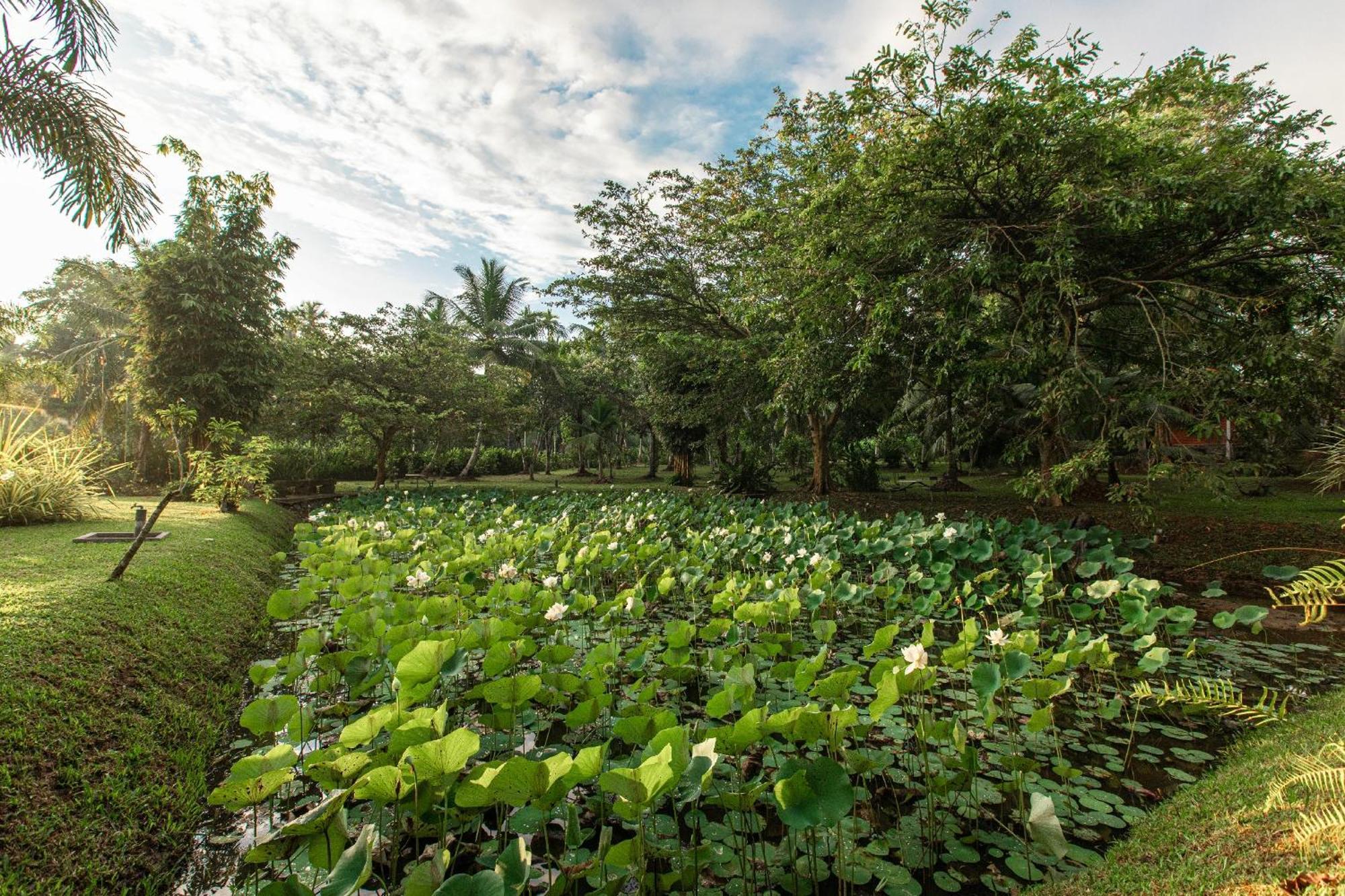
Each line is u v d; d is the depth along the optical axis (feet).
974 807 9.53
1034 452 40.75
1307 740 9.06
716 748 8.18
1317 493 35.47
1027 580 17.22
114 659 11.50
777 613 15.35
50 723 9.05
